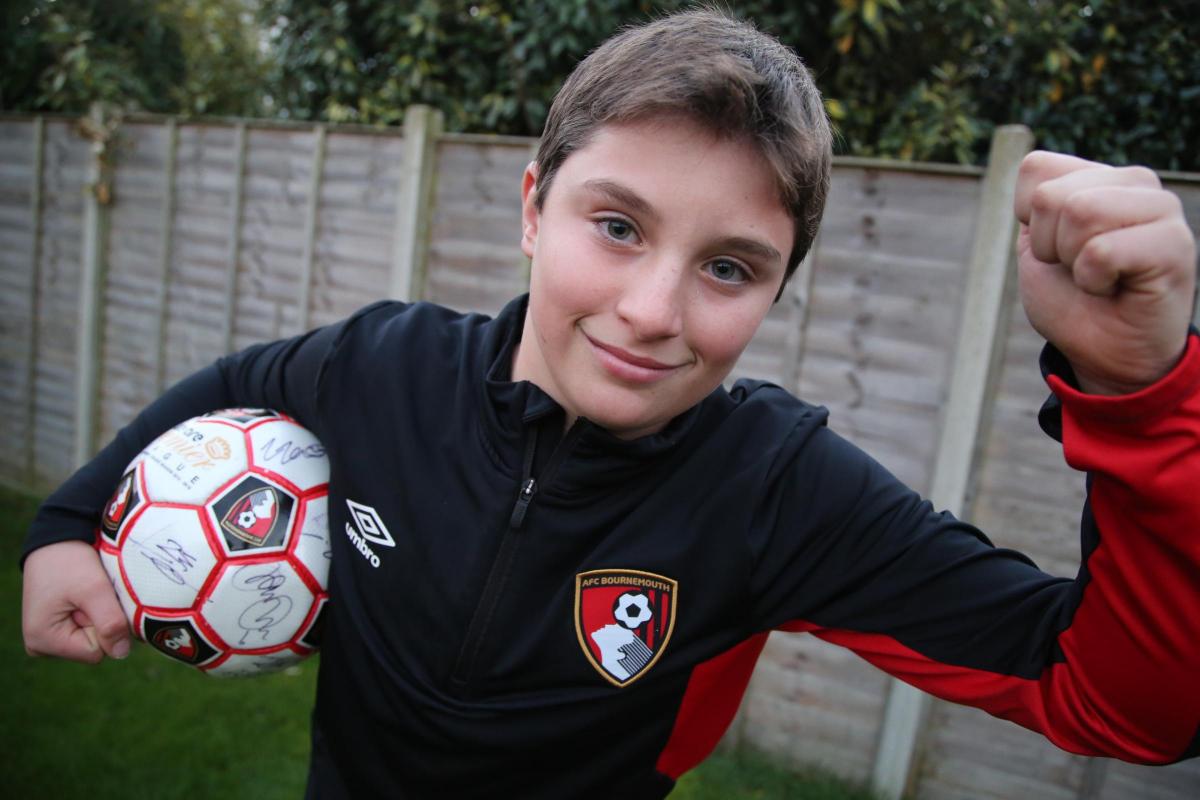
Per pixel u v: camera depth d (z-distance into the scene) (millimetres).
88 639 1111
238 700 2980
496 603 1006
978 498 2486
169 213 4043
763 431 1055
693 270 832
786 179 818
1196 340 650
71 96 4719
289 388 1251
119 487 1159
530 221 1073
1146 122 2928
